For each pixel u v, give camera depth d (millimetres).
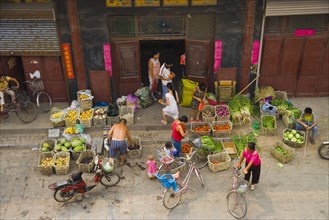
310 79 12477
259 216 8906
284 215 8930
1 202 9352
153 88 12703
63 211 9094
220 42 11523
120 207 9195
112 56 11805
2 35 11203
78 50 11398
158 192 9578
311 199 9320
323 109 12266
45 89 12328
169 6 11008
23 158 10703
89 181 9891
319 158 10516
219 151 10344
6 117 11742
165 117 11398
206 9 11055
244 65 11812
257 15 11148
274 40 11711
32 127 11438
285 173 10055
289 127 11344
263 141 11094
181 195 9281
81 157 10281
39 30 11141
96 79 11938
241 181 9656
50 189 9609
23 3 10812
